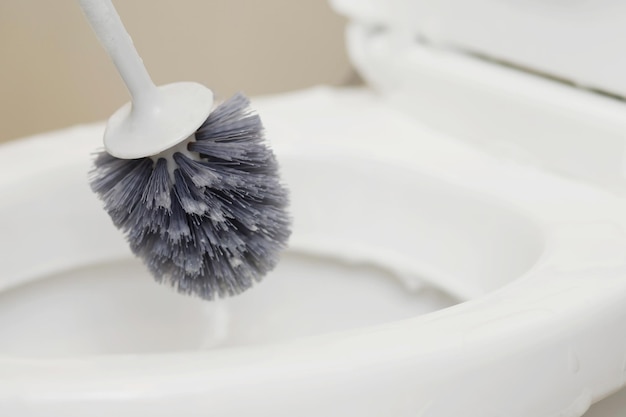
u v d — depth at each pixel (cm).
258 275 52
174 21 93
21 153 68
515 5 63
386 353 41
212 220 49
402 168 65
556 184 61
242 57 94
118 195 50
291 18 93
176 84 51
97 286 68
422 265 64
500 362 43
